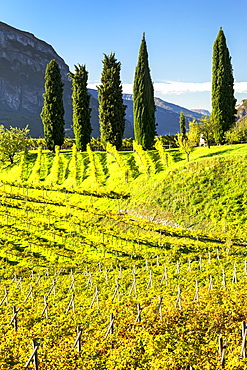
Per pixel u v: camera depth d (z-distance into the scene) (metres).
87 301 24.91
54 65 78.44
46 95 78.69
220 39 67.50
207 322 18.50
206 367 14.57
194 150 60.69
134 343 17.27
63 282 30.08
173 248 34.78
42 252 38.19
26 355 17.53
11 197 54.38
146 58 69.94
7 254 37.62
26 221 44.97
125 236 38.69
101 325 20.27
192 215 41.47
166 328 18.36
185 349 16.19
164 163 57.09
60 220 45.47
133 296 24.89
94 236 40.81
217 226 38.28
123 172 57.19
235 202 40.88
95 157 69.12
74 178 60.94
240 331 17.06
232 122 69.06
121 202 48.97
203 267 29.39
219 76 67.44
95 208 48.59
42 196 53.72
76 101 76.81
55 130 79.19
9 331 20.92
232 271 27.27
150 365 15.25
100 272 31.70
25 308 24.91
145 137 70.31
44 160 72.38
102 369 15.63
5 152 73.50
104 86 72.62
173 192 46.09
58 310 23.77
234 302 20.67
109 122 72.69
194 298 22.27
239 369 14.13
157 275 29.14
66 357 16.92
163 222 42.19
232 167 46.19
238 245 34.12
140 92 69.94
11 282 31.36
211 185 44.56
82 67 76.81
